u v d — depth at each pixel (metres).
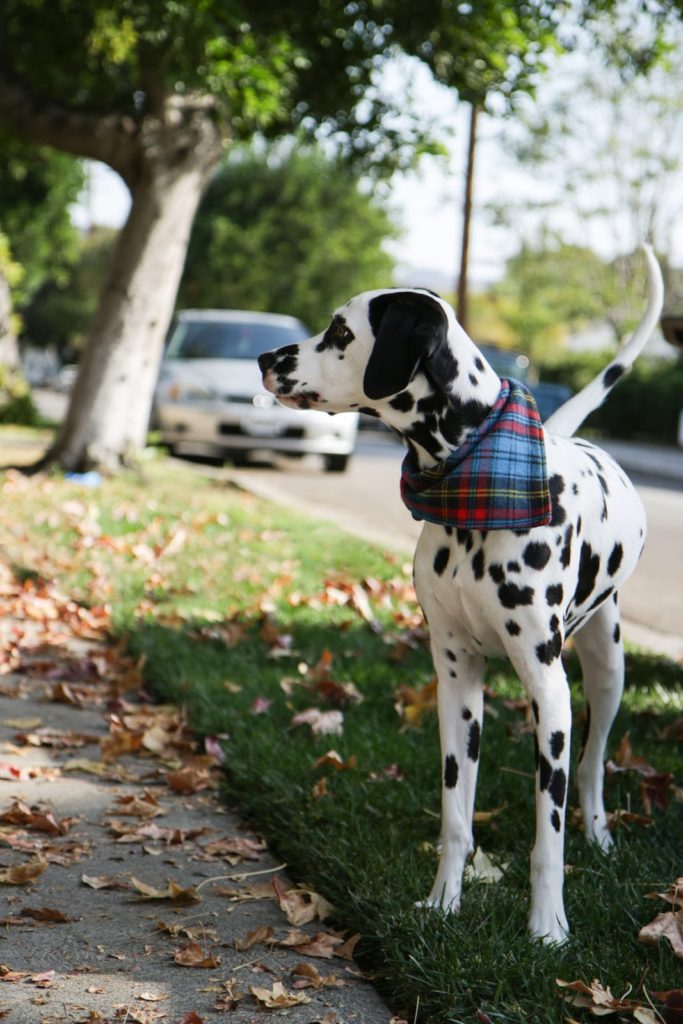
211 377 14.82
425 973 2.71
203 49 9.03
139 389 11.79
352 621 6.47
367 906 3.05
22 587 6.89
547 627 2.91
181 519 9.41
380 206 47.09
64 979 2.75
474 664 3.14
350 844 3.43
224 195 46.00
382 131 11.89
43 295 71.94
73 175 33.06
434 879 3.21
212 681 5.07
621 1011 2.59
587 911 3.06
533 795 3.90
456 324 2.89
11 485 10.34
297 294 45.19
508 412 2.92
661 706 5.03
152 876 3.39
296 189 45.78
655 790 3.87
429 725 4.62
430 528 3.04
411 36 10.54
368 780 3.94
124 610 6.46
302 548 8.70
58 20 11.90
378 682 5.25
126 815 3.84
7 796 3.94
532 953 2.76
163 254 11.54
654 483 19.34
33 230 38.00
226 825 3.82
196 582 7.32
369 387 2.75
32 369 77.31
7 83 11.30
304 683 5.12
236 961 2.89
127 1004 2.64
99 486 10.79
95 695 5.13
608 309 39.47
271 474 15.02
